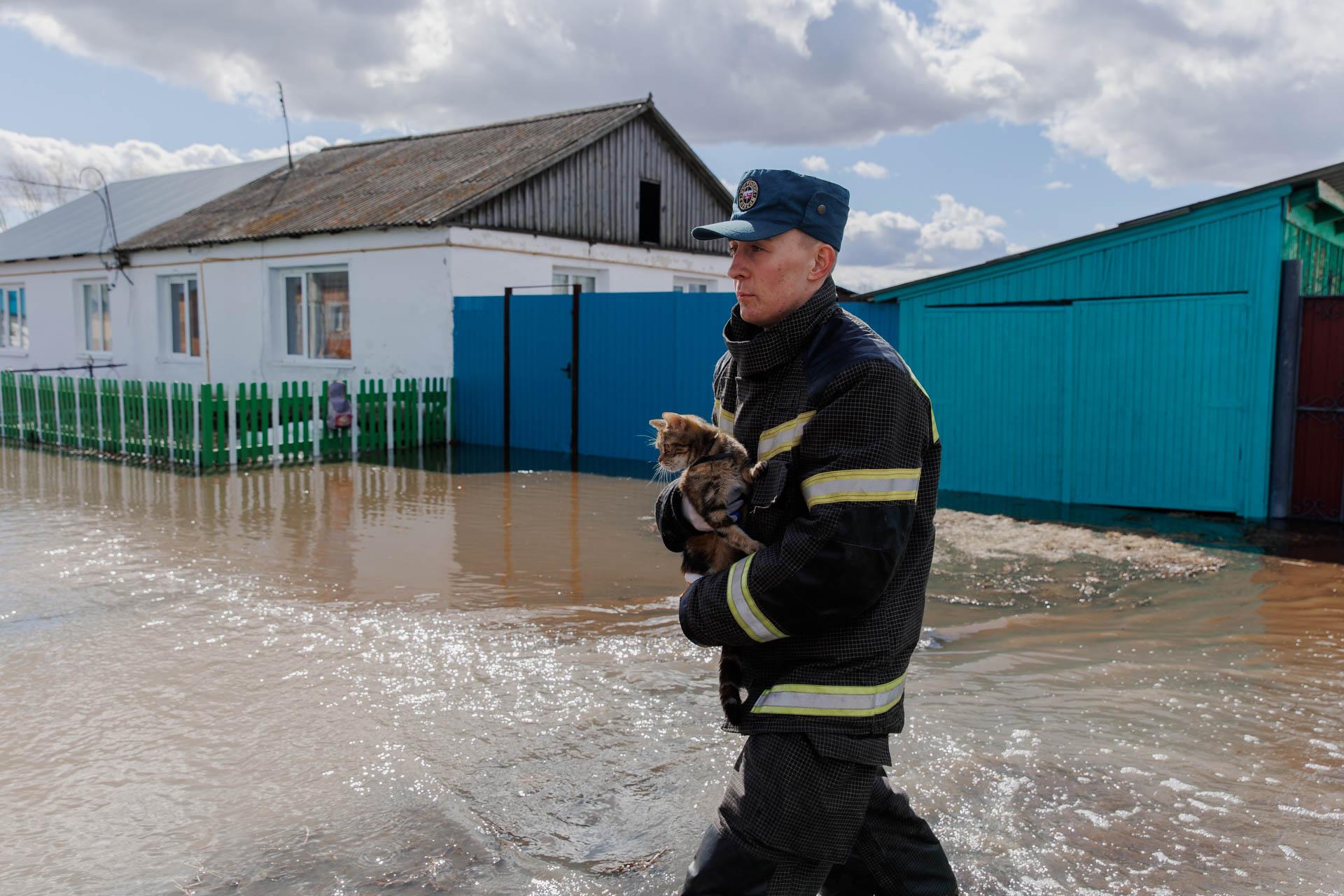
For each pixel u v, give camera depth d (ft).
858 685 6.86
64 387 44.78
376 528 26.89
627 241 55.77
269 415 40.11
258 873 9.71
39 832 10.52
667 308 39.52
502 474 37.40
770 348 7.06
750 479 7.20
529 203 49.73
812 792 6.79
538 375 43.93
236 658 15.89
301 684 14.74
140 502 30.81
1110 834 10.37
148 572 21.57
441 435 46.55
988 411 31.78
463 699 14.19
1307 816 10.78
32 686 14.62
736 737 12.88
